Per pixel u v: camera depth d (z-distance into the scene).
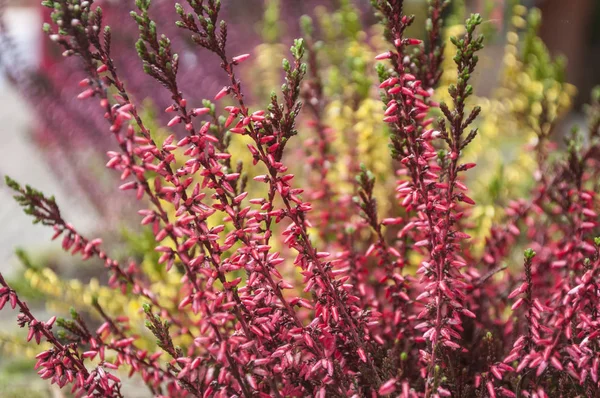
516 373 0.27
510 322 0.29
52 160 0.61
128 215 0.55
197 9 0.23
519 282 0.31
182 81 0.49
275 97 0.24
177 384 0.26
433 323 0.25
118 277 0.27
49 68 0.57
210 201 0.37
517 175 0.43
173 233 0.22
